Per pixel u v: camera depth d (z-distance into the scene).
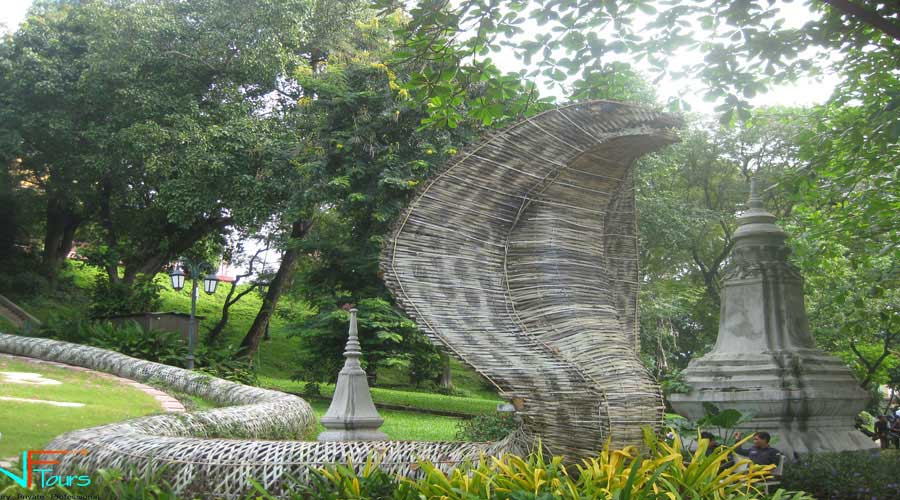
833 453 8.37
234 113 21.56
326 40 22.02
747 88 7.00
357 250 18.92
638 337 4.95
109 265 24.97
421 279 4.38
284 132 21.03
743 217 10.39
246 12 21.02
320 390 20.59
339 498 4.04
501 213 4.61
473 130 17.72
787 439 8.68
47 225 28.84
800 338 9.68
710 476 4.10
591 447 3.99
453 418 17.03
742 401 8.89
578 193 4.70
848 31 6.96
